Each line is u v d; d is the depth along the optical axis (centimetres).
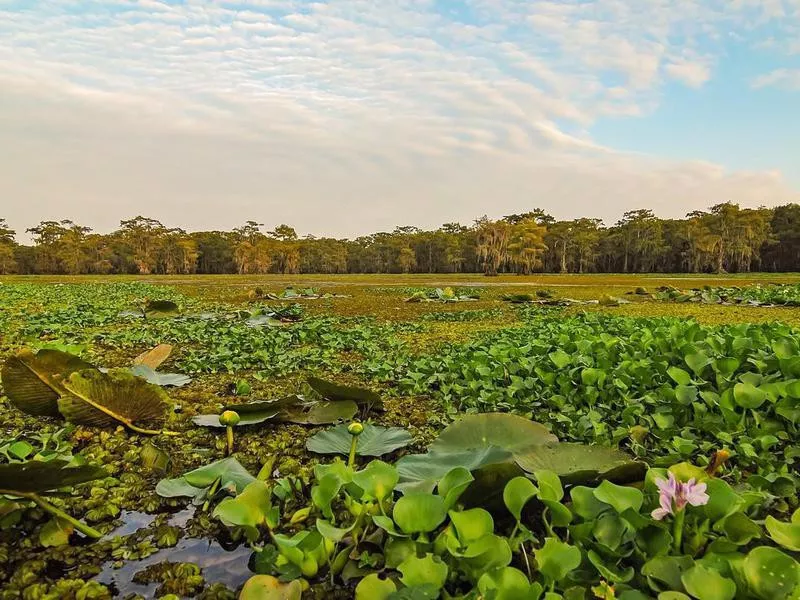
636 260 6581
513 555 187
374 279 3997
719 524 176
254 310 1000
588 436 307
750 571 147
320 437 299
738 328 492
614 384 360
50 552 199
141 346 650
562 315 1026
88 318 895
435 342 670
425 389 429
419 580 159
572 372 389
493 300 1536
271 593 165
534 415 349
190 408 380
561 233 6431
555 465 229
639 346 454
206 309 1171
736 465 267
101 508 231
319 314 1095
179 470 277
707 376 359
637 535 176
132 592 179
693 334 465
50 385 310
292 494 239
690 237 5909
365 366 527
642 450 285
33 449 290
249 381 471
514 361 472
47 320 873
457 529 173
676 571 158
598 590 150
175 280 3609
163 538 210
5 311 1036
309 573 180
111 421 330
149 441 316
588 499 190
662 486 168
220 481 238
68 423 329
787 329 504
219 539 211
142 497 246
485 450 232
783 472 249
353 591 176
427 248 7356
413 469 232
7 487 194
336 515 219
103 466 275
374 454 281
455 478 194
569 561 161
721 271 5534
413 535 186
